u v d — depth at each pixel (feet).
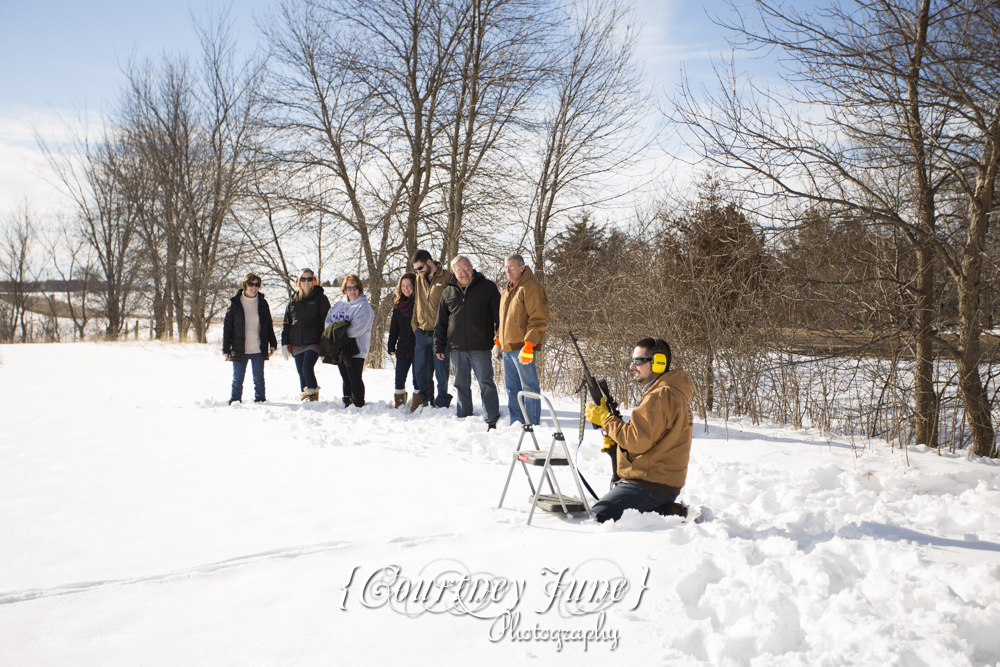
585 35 58.49
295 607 9.48
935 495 15.89
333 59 58.65
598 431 23.43
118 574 10.75
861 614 8.68
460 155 59.26
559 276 37.55
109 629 8.90
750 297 28.45
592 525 12.89
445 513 13.89
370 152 60.34
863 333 25.89
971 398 22.85
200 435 23.29
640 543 11.43
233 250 70.23
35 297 149.38
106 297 126.11
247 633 8.75
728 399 29.84
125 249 117.50
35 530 13.15
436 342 26.35
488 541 12.01
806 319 27.63
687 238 31.63
